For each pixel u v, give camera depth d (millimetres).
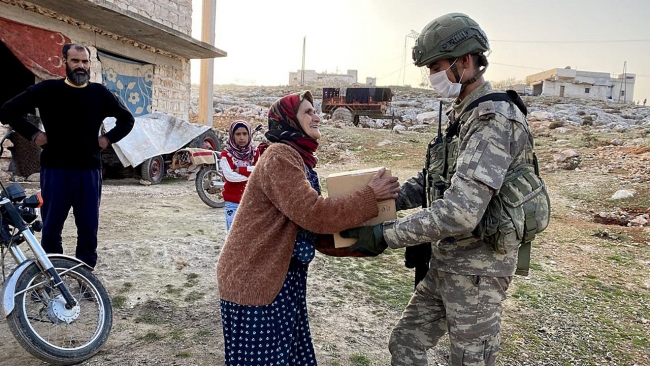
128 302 3773
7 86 9383
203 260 4875
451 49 2029
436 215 1897
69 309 2982
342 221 1956
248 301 2029
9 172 8562
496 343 2146
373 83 71062
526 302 4422
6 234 2869
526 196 2010
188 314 3670
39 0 8031
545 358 3400
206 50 11828
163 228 5984
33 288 2812
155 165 9922
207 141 10953
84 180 3750
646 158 12008
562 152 12453
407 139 18438
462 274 2109
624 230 7344
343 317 3836
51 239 3744
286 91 46312
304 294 2303
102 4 8102
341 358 3160
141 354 3016
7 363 2836
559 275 5277
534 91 66500
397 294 4402
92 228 3854
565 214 8359
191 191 9406
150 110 11781
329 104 27281
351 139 17812
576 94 63906
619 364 3383
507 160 1927
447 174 2139
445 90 2102
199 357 3029
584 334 3832
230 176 4625
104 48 10000
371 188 2025
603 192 9680
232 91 46281
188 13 12562
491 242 2041
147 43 11117
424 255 2312
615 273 5445
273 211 2074
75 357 2812
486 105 1976
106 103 3895
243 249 2070
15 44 8195
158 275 4410
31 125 3643
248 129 4723
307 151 2119
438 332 2432
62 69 8961
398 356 2447
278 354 2094
